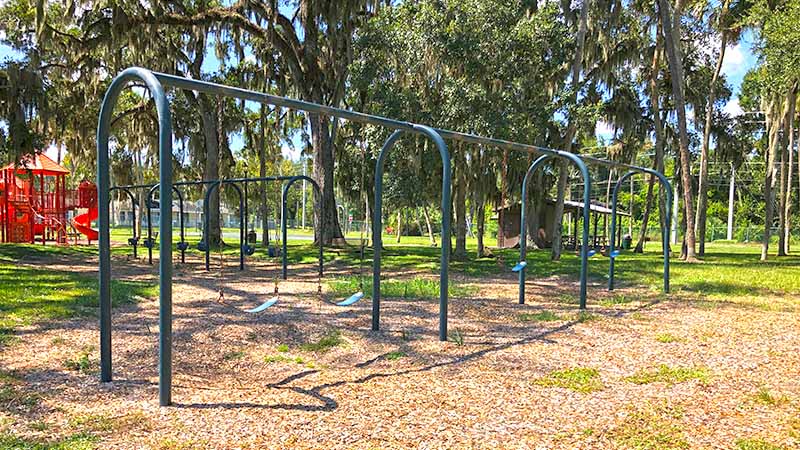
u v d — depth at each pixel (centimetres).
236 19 1719
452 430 312
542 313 713
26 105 1461
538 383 407
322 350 512
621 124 2056
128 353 480
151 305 736
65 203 2359
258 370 443
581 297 764
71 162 2583
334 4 1543
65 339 524
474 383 406
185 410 342
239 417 330
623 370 446
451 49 1189
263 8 1686
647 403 363
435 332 595
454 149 1361
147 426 313
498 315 706
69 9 1541
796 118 2319
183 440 294
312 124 1894
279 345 529
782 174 2241
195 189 3147
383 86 1288
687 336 580
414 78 1366
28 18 1667
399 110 1262
